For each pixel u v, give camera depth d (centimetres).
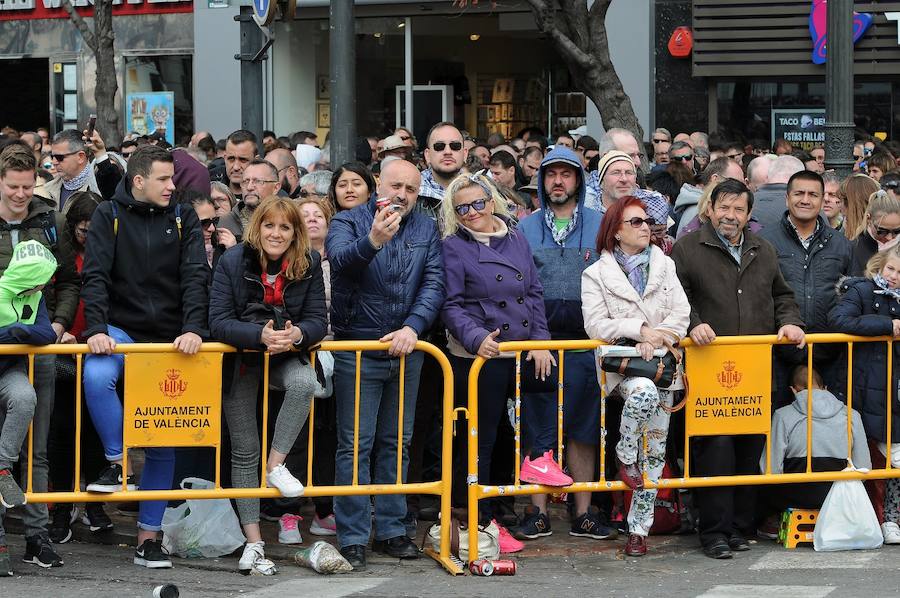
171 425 677
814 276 770
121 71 2217
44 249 667
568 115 1966
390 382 702
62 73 2281
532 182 1063
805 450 734
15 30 2302
